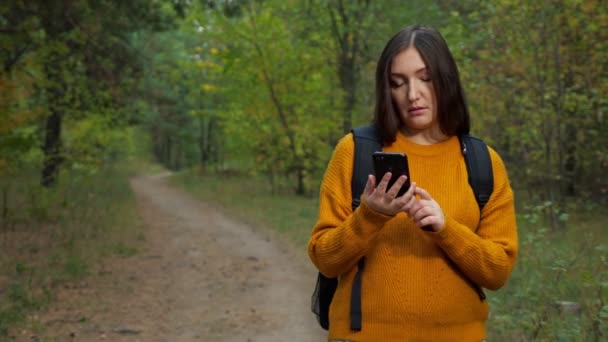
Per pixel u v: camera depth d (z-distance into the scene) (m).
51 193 15.60
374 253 1.94
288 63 21.72
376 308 1.92
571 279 5.40
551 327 4.81
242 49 21.98
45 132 18.02
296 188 26.06
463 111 2.02
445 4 15.94
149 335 6.73
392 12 17.19
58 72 15.69
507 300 5.84
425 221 1.79
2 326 6.50
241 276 9.90
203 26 21.66
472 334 1.96
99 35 15.31
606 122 10.96
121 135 29.16
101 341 6.43
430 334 1.90
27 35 12.67
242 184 31.45
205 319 7.37
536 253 6.07
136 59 17.47
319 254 1.94
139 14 14.68
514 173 13.33
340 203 2.00
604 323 4.41
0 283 8.55
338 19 19.28
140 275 9.80
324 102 21.77
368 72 18.36
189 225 16.66
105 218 15.72
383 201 1.78
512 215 2.04
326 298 2.16
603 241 8.39
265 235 14.54
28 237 12.38
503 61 11.49
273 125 23.97
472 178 1.98
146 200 25.02
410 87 1.97
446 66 1.97
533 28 11.06
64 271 9.51
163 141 72.75
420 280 1.90
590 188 12.59
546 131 12.38
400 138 2.03
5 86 11.34
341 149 2.06
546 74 11.53
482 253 1.86
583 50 11.13
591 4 10.41
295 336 6.68
